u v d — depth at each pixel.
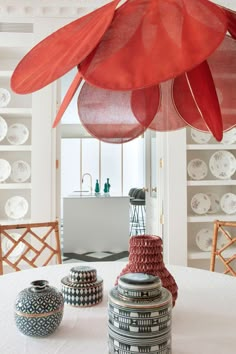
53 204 2.65
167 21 0.65
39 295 0.81
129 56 0.62
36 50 0.83
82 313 0.96
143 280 0.71
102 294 1.06
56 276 1.30
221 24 0.60
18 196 2.82
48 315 0.79
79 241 4.79
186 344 0.77
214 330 0.85
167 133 2.71
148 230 3.61
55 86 2.65
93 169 7.95
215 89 1.17
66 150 8.01
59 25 2.64
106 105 1.37
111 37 0.66
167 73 0.57
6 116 2.81
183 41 0.60
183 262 2.69
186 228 2.70
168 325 0.68
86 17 0.85
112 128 1.41
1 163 2.75
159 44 0.61
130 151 7.80
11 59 2.87
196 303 1.03
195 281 1.25
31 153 2.66
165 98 1.48
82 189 7.94
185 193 2.71
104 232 4.83
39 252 1.80
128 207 4.88
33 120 2.62
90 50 0.63
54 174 2.66
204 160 2.98
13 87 0.82
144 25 0.66
